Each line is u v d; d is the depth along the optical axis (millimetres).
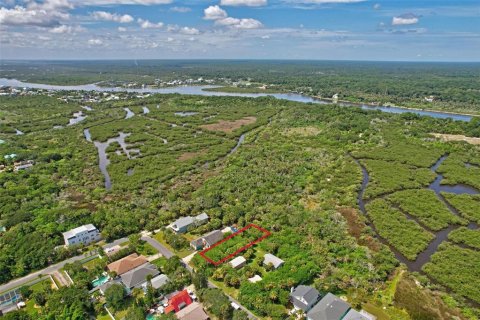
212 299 83000
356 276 94750
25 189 152000
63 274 97875
